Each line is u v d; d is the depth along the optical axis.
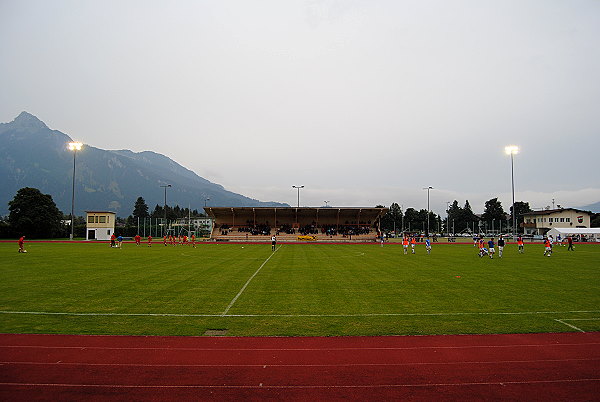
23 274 18.09
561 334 9.06
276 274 18.73
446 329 9.38
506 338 8.76
